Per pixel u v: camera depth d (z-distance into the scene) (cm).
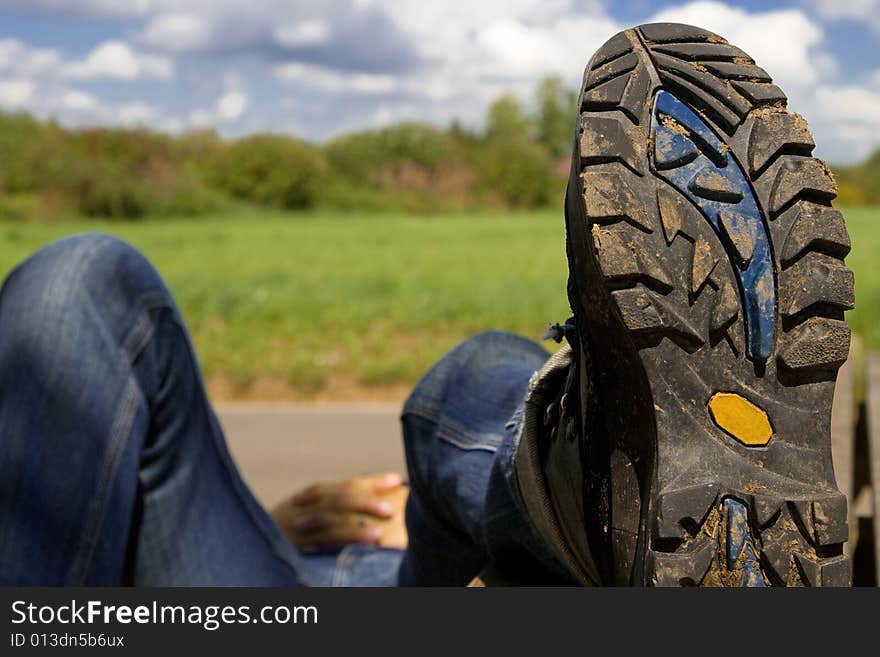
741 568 101
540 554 138
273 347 797
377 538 222
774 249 105
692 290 103
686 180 105
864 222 3194
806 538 102
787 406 105
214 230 3089
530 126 6538
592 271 106
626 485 109
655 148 107
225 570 152
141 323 137
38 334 128
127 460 132
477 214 4859
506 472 131
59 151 4012
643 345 104
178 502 146
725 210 105
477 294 1082
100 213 3859
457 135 5912
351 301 1033
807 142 108
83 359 129
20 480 126
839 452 215
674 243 105
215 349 775
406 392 671
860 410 291
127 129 4591
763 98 109
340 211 4788
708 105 109
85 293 131
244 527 161
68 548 128
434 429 159
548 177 5309
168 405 142
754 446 104
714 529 102
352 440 532
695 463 103
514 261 1714
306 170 4753
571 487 118
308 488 240
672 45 113
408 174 5247
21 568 126
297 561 175
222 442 157
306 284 1223
